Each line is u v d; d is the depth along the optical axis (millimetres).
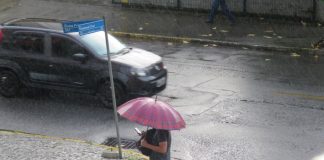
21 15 24359
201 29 22375
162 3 25047
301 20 22844
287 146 10969
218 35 21422
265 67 17172
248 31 22000
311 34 21422
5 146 10398
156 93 13773
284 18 23109
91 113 12922
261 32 21812
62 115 12773
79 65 13336
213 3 22891
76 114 12852
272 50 19641
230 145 11031
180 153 10633
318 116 12602
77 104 13609
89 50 13305
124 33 21781
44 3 26344
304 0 22594
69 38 13430
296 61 18125
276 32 21781
